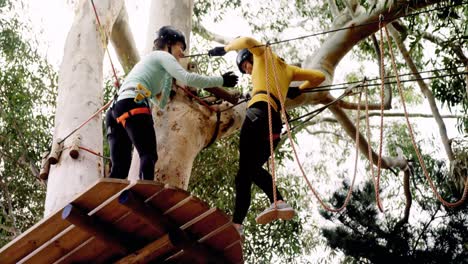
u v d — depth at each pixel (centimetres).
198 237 411
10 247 401
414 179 1052
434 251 838
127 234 400
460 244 846
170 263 421
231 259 437
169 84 464
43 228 386
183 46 491
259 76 474
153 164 417
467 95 905
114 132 452
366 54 1240
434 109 1050
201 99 665
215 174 952
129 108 426
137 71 443
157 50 482
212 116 651
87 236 398
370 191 897
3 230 940
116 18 814
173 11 721
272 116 463
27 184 955
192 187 954
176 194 370
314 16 1286
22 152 924
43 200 960
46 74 984
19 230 874
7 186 943
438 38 975
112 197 371
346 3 924
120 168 444
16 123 931
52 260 418
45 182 883
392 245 845
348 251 866
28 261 416
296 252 1002
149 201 376
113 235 393
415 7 848
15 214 952
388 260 842
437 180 978
